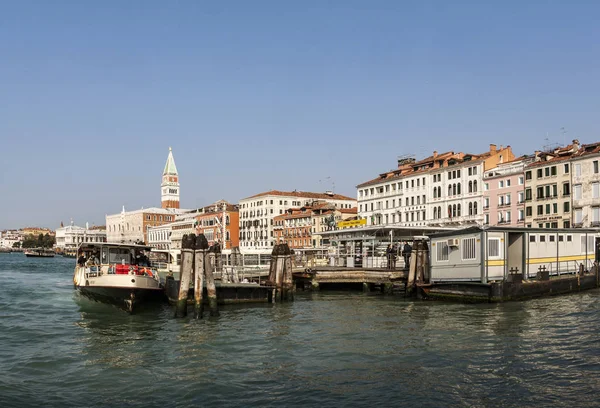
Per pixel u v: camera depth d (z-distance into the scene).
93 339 23.64
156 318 29.08
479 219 79.38
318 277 42.28
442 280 34.38
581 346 19.78
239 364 18.80
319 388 15.87
